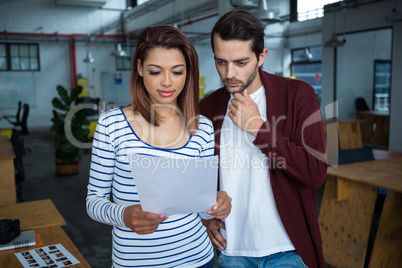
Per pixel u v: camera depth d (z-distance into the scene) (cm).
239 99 124
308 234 134
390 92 698
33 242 149
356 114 821
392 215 231
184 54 107
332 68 799
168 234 108
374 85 827
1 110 1244
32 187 509
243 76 120
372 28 713
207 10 909
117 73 1396
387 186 220
